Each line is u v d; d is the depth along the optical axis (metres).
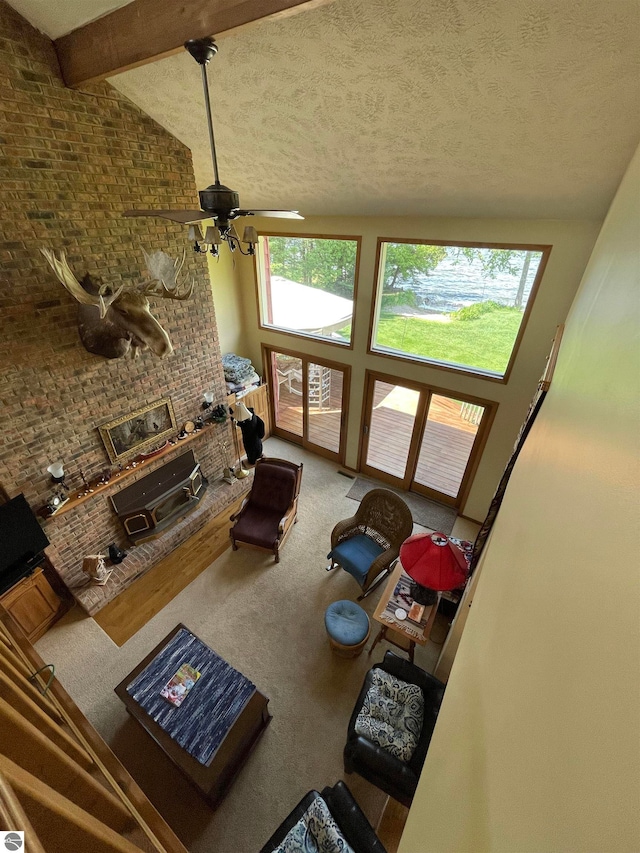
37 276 3.06
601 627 0.43
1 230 2.82
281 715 3.25
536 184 2.99
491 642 1.13
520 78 2.03
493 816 0.65
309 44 2.17
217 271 5.66
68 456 3.67
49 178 2.94
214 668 3.04
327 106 2.65
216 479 5.50
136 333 3.37
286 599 4.17
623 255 1.16
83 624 3.89
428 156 2.96
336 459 6.38
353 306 4.98
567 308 3.67
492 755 0.77
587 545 0.58
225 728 2.72
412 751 2.53
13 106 2.65
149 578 4.37
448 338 4.53
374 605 4.12
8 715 0.75
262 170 3.88
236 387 5.76
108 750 1.64
